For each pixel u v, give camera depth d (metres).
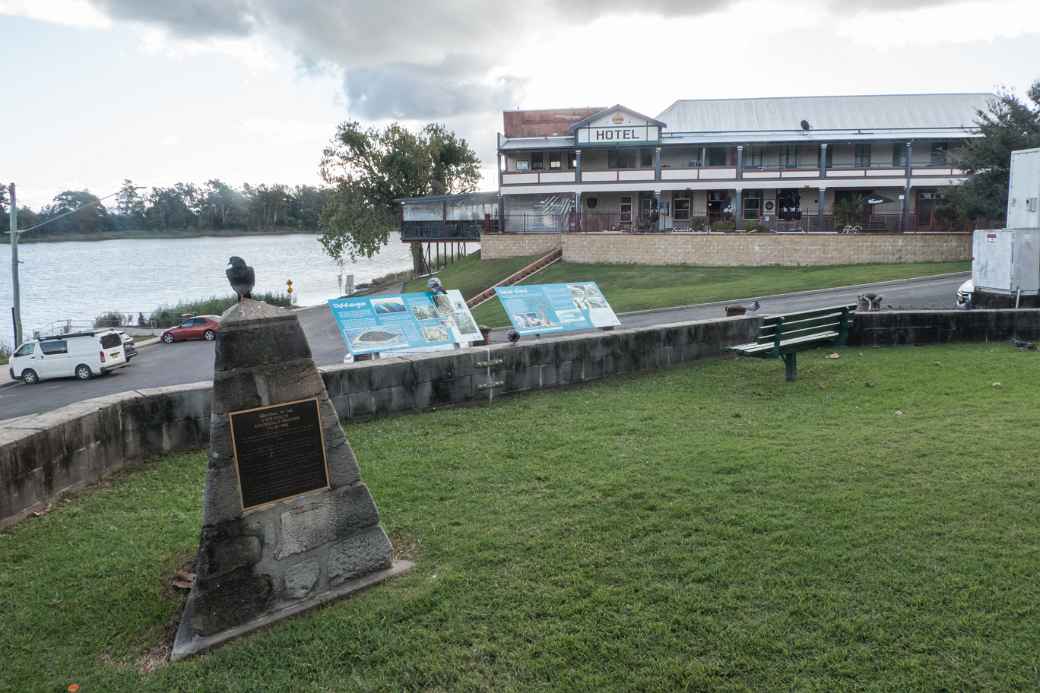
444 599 5.21
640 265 45.00
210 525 4.99
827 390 10.67
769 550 5.62
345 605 5.27
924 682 4.20
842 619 4.75
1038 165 21.00
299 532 5.35
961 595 4.93
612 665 4.46
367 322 11.16
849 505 6.28
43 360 31.23
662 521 6.16
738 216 49.88
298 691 4.36
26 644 4.84
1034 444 7.58
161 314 54.00
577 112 60.38
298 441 5.39
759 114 53.84
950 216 44.03
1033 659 4.31
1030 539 5.60
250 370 5.22
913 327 14.04
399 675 4.47
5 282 104.56
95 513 6.83
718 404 10.06
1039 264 19.09
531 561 5.64
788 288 31.47
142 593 5.43
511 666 4.49
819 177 49.31
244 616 5.09
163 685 4.46
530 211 52.41
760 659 4.46
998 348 13.46
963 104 53.41
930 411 9.20
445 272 55.28
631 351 12.30
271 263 134.75
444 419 9.60
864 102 54.22
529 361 11.18
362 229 62.84
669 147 50.78
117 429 8.04
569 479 7.20
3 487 6.45
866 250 40.84
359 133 63.41
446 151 68.31
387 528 6.36
